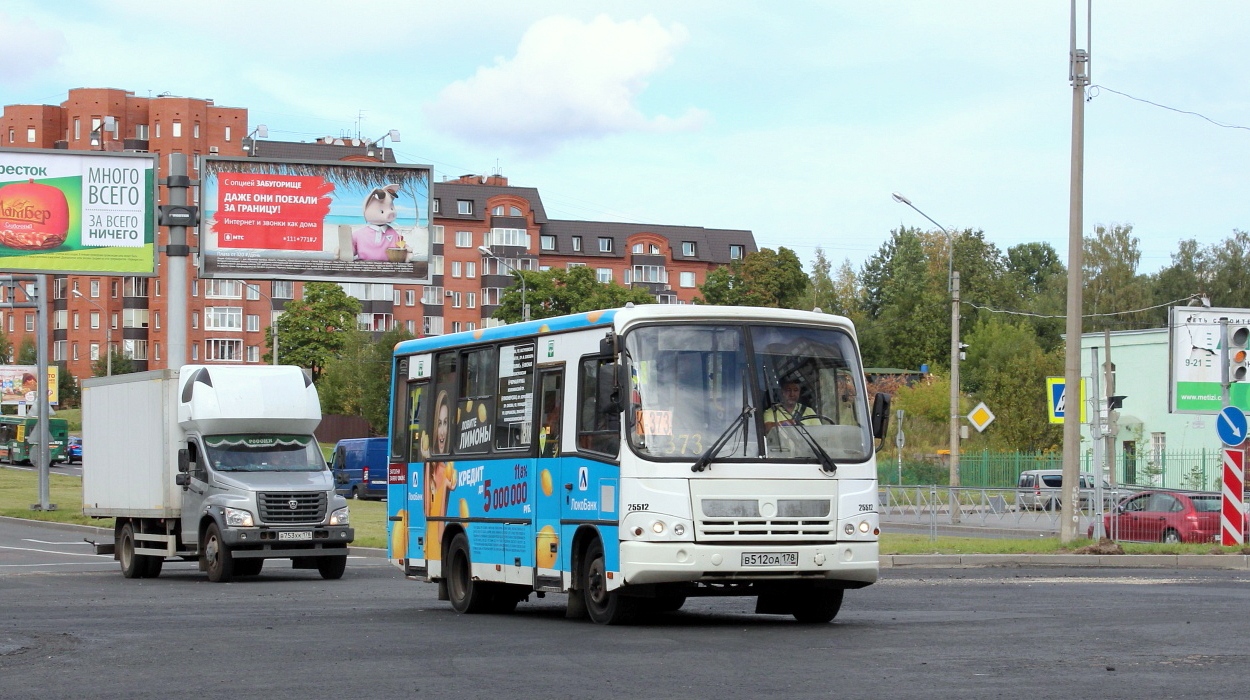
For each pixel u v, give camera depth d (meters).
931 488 39.06
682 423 15.90
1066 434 32.12
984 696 10.50
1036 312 124.50
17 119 150.38
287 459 28.30
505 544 18.50
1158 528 36.72
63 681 11.94
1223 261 115.62
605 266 155.62
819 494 16.06
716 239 163.38
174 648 14.39
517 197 149.75
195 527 27.64
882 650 13.56
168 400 28.47
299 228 45.31
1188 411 44.53
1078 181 32.16
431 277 46.56
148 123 147.38
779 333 16.45
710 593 16.11
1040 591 21.66
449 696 10.88
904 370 115.94
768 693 10.79
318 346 124.31
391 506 21.84
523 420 18.27
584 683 11.52
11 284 53.81
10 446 110.44
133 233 43.50
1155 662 12.48
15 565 32.25
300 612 19.28
